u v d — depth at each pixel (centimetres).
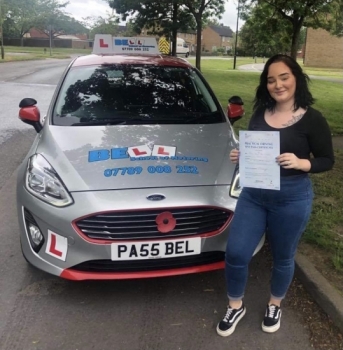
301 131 236
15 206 477
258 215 257
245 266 264
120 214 283
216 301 314
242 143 241
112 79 447
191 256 296
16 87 1513
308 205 251
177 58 519
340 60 4741
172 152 337
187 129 382
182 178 306
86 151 334
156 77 457
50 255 297
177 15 2106
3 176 577
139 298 316
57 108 408
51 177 308
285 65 235
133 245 285
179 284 334
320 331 281
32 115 420
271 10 1570
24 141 771
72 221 286
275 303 284
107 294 321
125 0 1980
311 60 4816
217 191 304
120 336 277
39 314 298
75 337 276
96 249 286
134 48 689
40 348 266
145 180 301
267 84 245
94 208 283
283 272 270
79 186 298
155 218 286
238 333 281
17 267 355
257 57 5828
